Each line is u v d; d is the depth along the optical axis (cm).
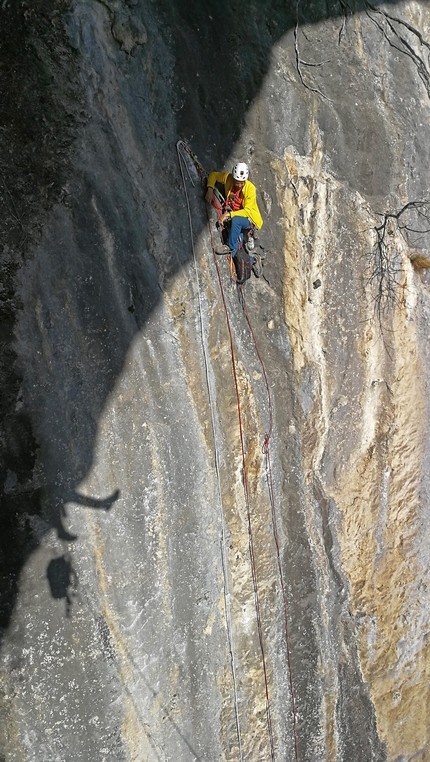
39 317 594
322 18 740
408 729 898
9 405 581
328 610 799
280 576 755
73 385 613
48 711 615
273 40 714
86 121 606
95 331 622
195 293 681
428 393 854
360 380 802
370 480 823
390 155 790
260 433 730
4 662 590
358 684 836
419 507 862
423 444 856
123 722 657
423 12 815
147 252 652
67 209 602
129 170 639
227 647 720
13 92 566
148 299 652
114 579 641
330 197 759
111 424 634
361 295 790
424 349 844
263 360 732
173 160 668
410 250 816
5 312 576
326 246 763
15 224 575
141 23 631
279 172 729
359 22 763
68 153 599
